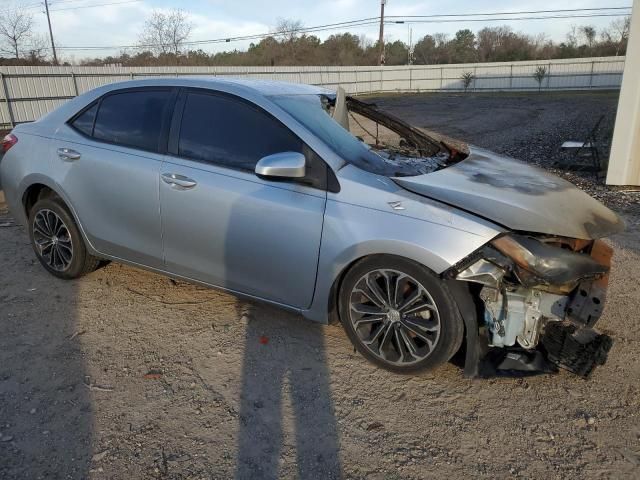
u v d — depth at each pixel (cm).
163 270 378
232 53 6750
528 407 287
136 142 373
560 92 4353
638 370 319
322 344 347
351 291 313
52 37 5119
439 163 362
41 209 425
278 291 332
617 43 5912
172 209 352
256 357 331
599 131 1648
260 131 330
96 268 455
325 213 303
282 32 6438
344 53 6950
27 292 420
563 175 927
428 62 7644
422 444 259
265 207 318
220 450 253
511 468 244
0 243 538
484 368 294
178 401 288
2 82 2042
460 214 281
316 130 328
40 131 423
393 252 285
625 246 539
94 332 359
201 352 336
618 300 412
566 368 297
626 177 803
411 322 297
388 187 298
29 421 269
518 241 274
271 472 240
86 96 410
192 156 349
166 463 243
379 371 318
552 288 289
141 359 328
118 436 260
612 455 251
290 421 274
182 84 366
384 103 3366
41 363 321
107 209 384
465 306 283
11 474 234
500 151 1270
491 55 7012
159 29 4881
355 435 265
